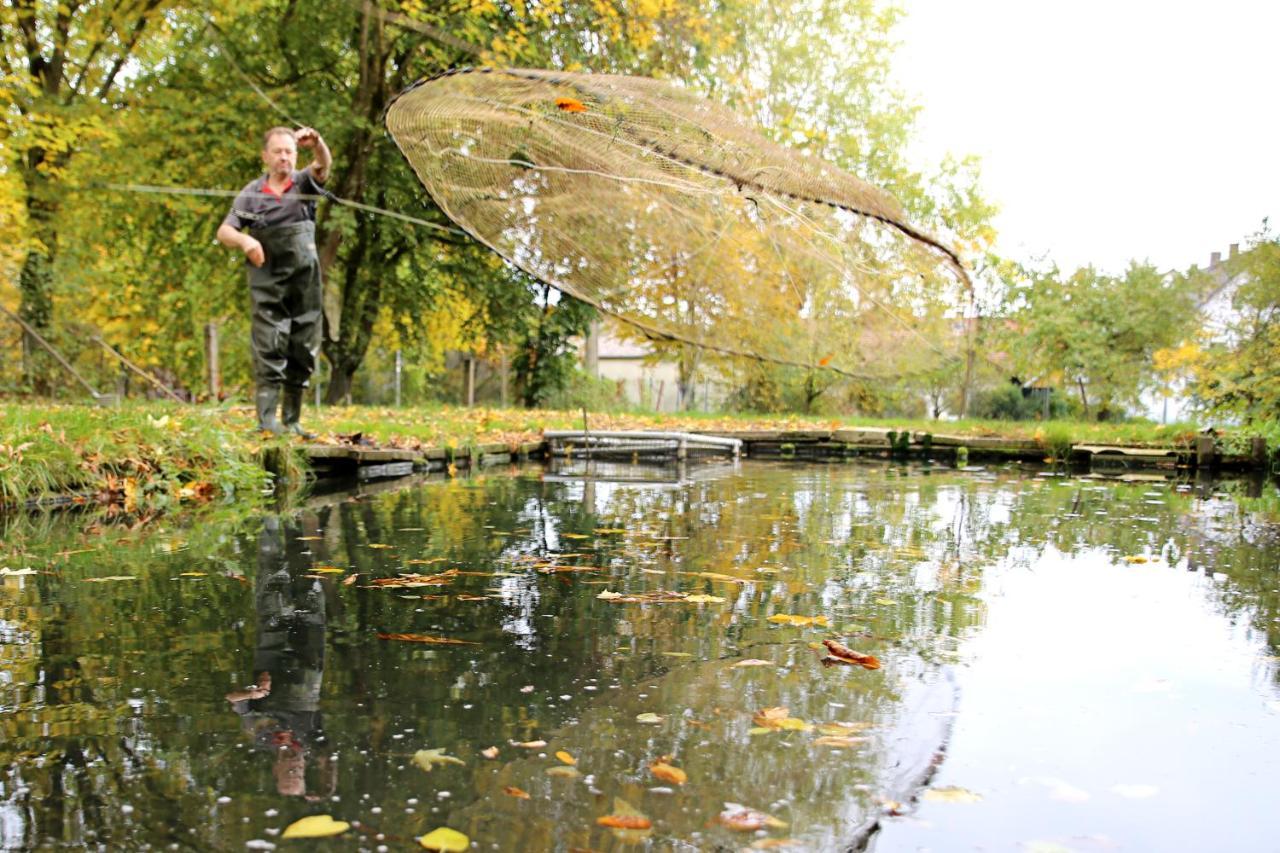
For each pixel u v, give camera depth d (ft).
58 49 44.14
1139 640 8.59
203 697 6.49
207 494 19.53
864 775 5.34
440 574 11.19
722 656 7.77
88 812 4.68
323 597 9.82
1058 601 10.27
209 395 40.37
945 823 4.77
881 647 8.18
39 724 5.92
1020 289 69.97
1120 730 6.19
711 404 86.84
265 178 22.24
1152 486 27.53
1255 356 42.06
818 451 45.68
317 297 23.41
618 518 17.03
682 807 4.86
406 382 83.87
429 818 4.67
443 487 22.82
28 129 39.58
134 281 60.54
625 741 5.77
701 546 13.79
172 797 4.86
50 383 44.34
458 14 39.06
